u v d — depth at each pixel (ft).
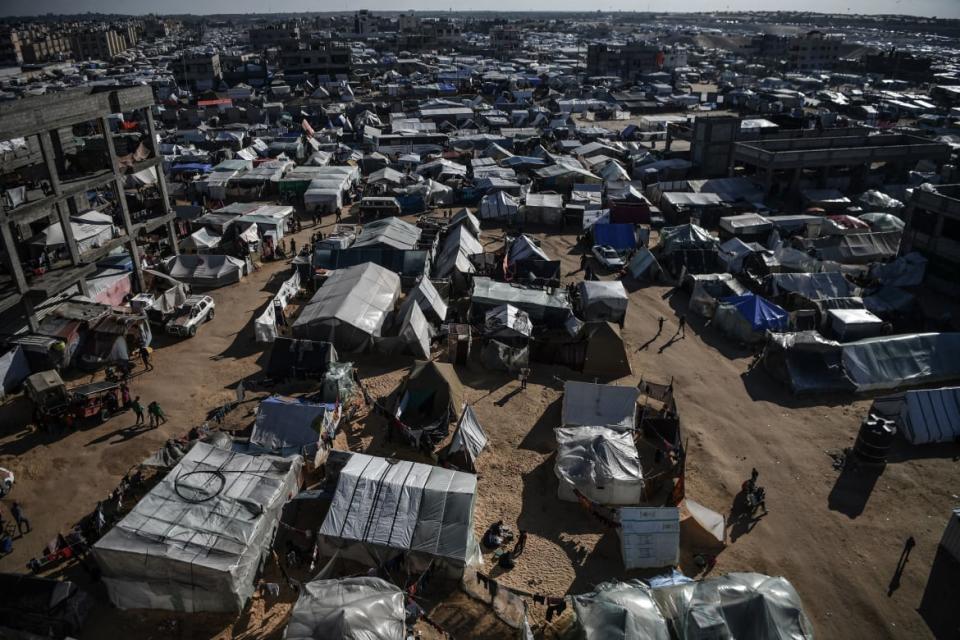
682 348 134.31
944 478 95.71
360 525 75.31
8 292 114.73
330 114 395.55
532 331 133.18
